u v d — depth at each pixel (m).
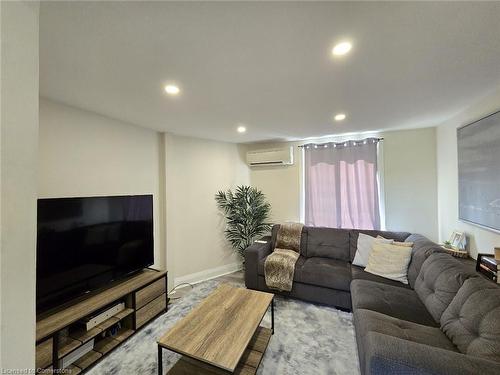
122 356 1.79
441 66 1.40
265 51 1.22
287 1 0.88
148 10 0.92
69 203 1.78
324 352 1.83
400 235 2.79
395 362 1.01
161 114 2.31
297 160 3.80
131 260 2.30
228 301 1.88
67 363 1.59
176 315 2.38
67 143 2.06
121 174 2.56
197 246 3.46
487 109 1.87
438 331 1.39
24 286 0.65
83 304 1.79
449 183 2.60
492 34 1.09
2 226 0.60
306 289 2.62
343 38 1.12
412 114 2.39
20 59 0.65
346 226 3.39
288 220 3.86
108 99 1.90
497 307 1.13
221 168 3.77
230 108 2.14
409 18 0.98
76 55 1.24
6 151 0.61
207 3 0.89
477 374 0.91
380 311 1.66
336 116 2.42
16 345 0.63
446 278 1.57
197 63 1.34
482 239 1.96
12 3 0.63
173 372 1.52
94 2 0.87
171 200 3.12
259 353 1.69
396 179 3.18
